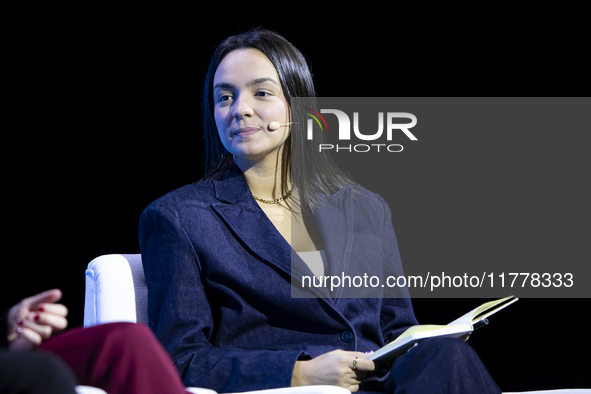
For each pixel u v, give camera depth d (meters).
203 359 3.35
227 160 4.07
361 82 7.30
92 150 6.93
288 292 3.62
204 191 3.87
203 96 4.30
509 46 7.33
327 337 3.67
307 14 7.25
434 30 7.34
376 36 7.32
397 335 3.95
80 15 6.87
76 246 6.81
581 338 7.13
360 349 3.67
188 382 3.29
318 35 7.30
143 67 7.00
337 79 7.30
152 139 7.03
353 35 7.31
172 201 3.73
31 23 6.80
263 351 3.37
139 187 6.98
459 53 7.33
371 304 3.91
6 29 6.76
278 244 3.71
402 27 7.34
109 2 6.89
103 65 6.94
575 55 7.24
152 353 2.37
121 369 2.34
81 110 6.91
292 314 3.65
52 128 6.87
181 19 7.00
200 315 3.55
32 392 1.77
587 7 7.22
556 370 7.15
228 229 3.75
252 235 3.73
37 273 6.71
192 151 7.05
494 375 7.21
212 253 3.61
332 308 3.65
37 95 6.85
